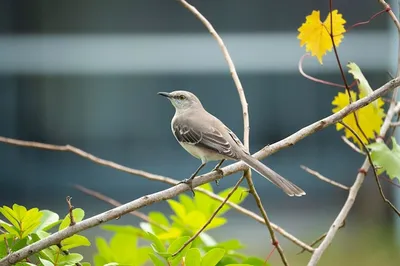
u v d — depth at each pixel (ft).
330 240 22.47
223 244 22.41
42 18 54.85
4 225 19.38
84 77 55.21
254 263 22.08
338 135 55.11
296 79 55.01
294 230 51.60
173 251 19.62
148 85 55.21
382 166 21.79
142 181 55.01
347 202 23.22
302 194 21.61
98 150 55.47
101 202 54.54
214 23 54.85
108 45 55.06
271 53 54.90
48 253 19.11
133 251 23.93
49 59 55.01
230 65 23.65
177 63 55.06
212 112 55.21
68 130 55.36
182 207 23.07
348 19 54.80
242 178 21.42
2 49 54.70
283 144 21.57
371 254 46.70
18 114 55.01
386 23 54.54
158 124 55.31
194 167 55.06
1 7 54.44
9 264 18.15
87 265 19.99
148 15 54.85
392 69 53.47
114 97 55.31
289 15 54.90
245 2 54.75
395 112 24.48
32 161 55.01
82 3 54.85
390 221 52.11
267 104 55.26
